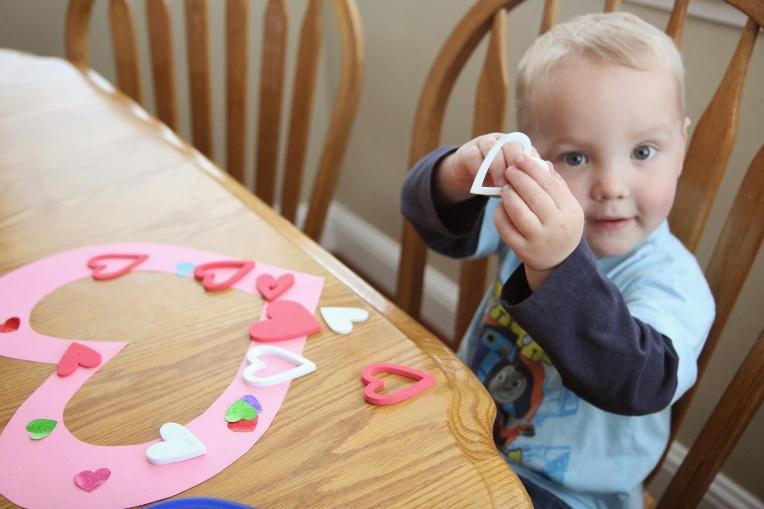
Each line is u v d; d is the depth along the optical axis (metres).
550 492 0.83
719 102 0.77
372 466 0.47
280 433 0.50
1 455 0.48
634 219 0.78
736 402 0.75
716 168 0.78
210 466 0.47
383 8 1.79
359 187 2.15
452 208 0.82
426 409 0.52
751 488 1.30
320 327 0.61
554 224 0.58
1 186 0.81
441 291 1.94
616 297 0.63
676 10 0.80
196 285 0.65
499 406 0.89
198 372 0.55
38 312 0.62
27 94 1.06
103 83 1.12
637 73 0.72
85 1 1.23
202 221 0.75
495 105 0.93
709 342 0.80
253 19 1.90
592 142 0.74
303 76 1.14
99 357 0.56
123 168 0.86
